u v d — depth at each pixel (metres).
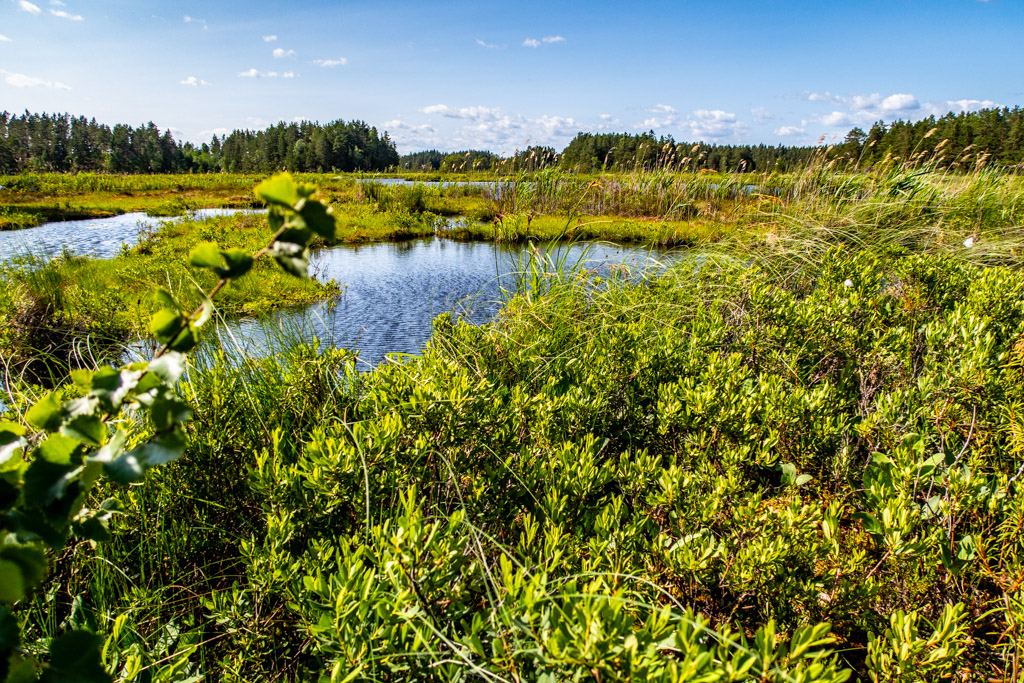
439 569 1.29
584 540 1.80
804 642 0.99
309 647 1.47
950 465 2.03
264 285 8.11
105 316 5.36
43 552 0.65
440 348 3.07
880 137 19.97
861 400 2.89
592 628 0.97
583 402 2.50
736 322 3.91
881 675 1.33
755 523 1.61
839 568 1.53
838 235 6.17
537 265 4.62
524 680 1.11
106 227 18.61
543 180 10.31
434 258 11.85
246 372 2.65
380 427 1.93
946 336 2.85
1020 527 1.70
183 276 6.27
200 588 1.89
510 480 2.10
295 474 1.82
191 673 1.52
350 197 23.73
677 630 1.06
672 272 5.12
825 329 3.28
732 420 2.26
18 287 6.25
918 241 6.14
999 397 2.20
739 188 11.55
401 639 1.20
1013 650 1.48
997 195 7.46
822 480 2.30
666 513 1.91
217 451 2.04
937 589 1.69
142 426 1.85
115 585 1.79
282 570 1.47
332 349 2.78
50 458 0.66
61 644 0.63
